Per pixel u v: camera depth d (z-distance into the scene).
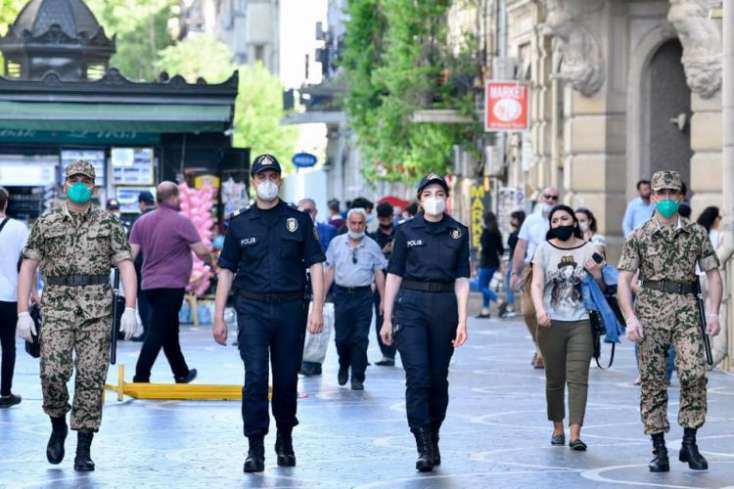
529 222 42.72
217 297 23.83
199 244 34.59
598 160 63.25
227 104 60.41
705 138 56.03
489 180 91.75
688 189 63.12
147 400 32.97
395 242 24.03
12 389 34.38
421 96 93.38
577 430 25.81
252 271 23.66
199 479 22.84
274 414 24.06
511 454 25.30
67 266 23.73
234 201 61.41
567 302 26.05
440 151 93.25
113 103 60.03
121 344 48.81
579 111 63.47
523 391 34.94
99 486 22.28
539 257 26.16
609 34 62.81
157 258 34.44
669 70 63.03
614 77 63.03
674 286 23.94
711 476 23.09
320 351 38.91
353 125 114.19
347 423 29.31
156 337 34.50
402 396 34.22
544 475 23.16
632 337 23.84
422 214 24.09
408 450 25.72
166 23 178.62
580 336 25.92
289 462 24.08
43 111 59.69
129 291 23.89
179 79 60.41
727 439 26.92
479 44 92.56
